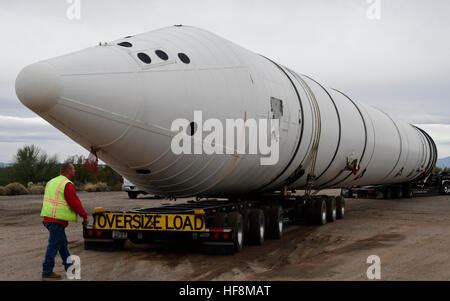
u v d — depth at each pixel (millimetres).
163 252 10781
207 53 10625
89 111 8344
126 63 8969
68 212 8320
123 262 9734
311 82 16031
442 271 9180
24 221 17141
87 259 10023
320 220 16234
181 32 10906
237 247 10727
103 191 39625
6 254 10758
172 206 11820
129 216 10289
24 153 44125
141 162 9562
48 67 7973
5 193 33406
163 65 9484
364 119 18859
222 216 10648
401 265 9711
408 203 27562
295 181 14477
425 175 32250
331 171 16531
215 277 8562
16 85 7984
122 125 8789
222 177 10852
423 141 29938
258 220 11844
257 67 12094
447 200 30234
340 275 8773
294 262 9891
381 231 14828
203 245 10375
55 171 44656
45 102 7918
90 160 9102
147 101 8969
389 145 21641
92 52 8859
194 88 9789
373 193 30938
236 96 10719
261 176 12414
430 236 13742
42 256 10516
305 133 13586
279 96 12438
